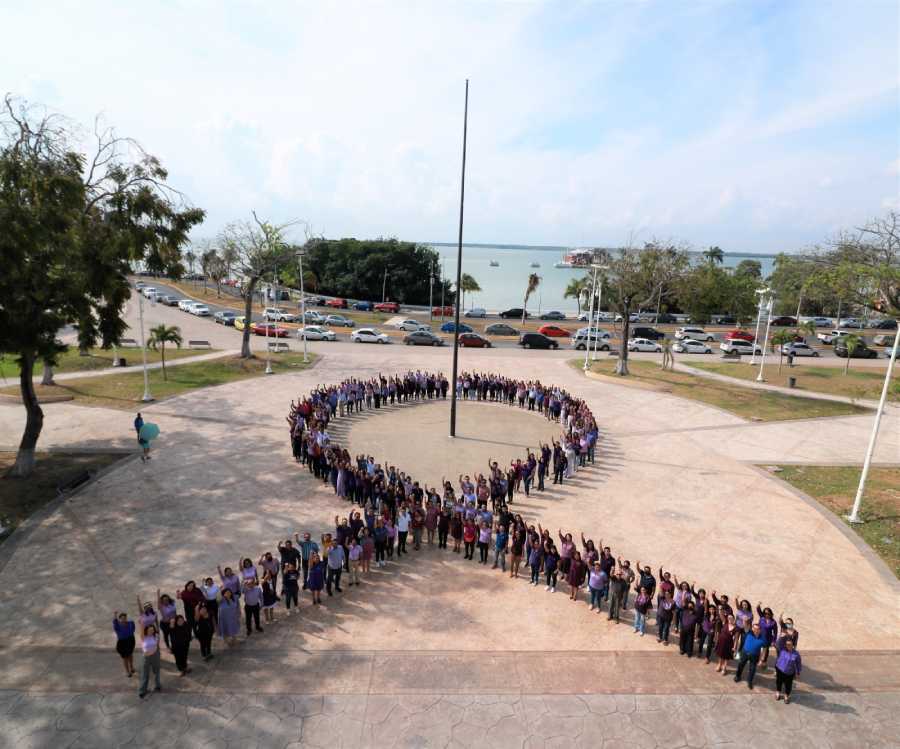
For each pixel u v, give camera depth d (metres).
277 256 44.31
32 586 13.87
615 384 39.09
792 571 15.62
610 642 12.56
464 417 29.80
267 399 31.89
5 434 24.72
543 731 10.07
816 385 40.44
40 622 12.60
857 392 38.34
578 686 11.20
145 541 16.06
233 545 15.96
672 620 13.13
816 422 30.83
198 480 20.31
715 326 77.19
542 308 122.81
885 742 10.02
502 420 29.42
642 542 16.98
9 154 17.09
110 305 21.59
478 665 11.69
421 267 103.44
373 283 101.94
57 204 17.59
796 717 10.55
